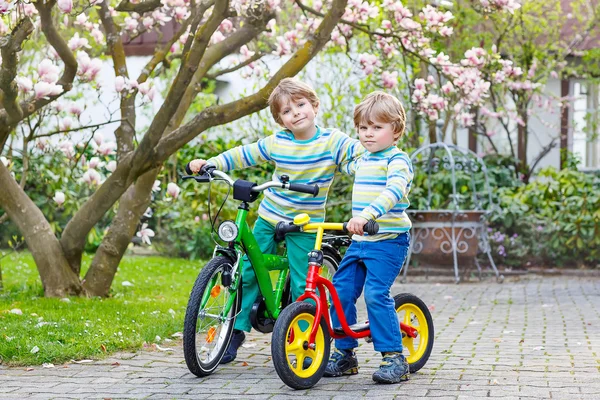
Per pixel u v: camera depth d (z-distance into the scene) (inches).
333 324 179.6
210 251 478.6
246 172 487.8
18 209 293.4
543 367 192.4
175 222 482.3
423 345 191.3
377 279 176.7
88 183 299.0
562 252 460.4
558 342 233.0
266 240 194.4
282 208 191.9
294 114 186.9
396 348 176.4
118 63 310.5
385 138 177.6
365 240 179.3
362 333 181.2
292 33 331.3
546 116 571.2
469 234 421.7
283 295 196.9
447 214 418.6
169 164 485.1
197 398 160.6
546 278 433.1
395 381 174.4
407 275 450.0
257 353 213.2
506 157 542.3
